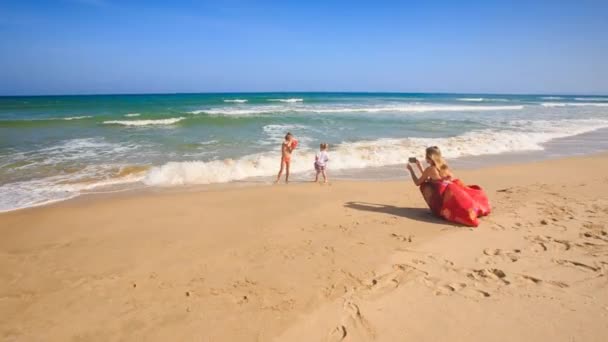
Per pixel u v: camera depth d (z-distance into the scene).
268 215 6.12
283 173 10.09
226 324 3.01
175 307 3.29
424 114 28.14
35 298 3.49
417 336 2.83
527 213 5.92
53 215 6.15
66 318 3.15
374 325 2.97
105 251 4.62
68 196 7.62
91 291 3.61
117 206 6.70
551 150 13.74
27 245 4.85
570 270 3.88
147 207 6.64
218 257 4.38
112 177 9.09
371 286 3.62
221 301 3.38
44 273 4.02
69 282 3.80
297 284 3.67
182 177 9.20
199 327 2.98
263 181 9.23
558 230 5.12
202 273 3.96
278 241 4.89
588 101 70.06
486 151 13.28
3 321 3.12
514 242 4.72
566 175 9.41
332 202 6.98
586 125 21.47
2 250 4.70
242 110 30.16
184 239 5.01
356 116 24.95
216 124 19.55
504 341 2.76
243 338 2.83
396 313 3.14
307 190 8.01
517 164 10.99
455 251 4.46
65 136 15.10
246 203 6.91
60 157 11.02
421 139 14.85
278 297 3.42
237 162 10.50
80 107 34.62
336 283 3.68
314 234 5.15
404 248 4.58
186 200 7.12
